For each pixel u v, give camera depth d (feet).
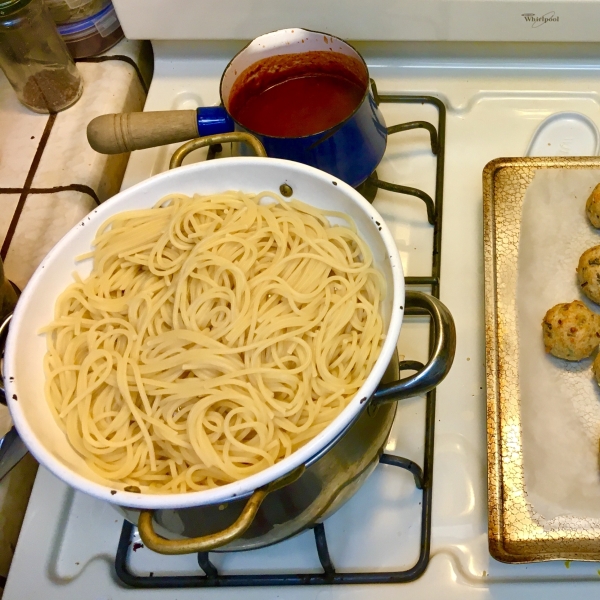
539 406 1.72
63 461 1.26
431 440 1.67
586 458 1.64
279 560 1.60
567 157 2.10
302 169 1.53
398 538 1.59
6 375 1.30
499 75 2.35
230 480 1.32
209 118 1.86
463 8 2.08
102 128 1.85
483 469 1.66
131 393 1.43
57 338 1.49
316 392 1.39
